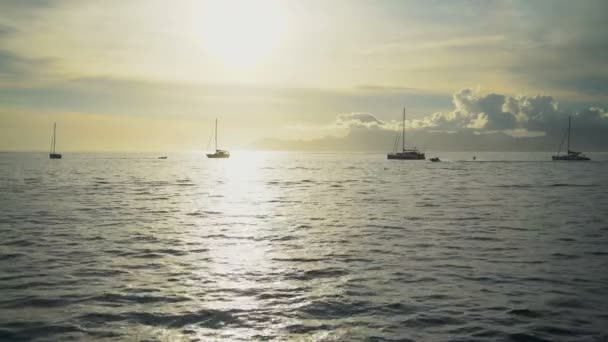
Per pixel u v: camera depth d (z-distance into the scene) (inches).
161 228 1139.3
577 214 1413.6
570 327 486.3
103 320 504.4
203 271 715.4
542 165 6008.9
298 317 518.3
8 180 2947.8
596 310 537.0
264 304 561.0
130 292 604.7
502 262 777.6
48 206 1589.6
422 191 2310.5
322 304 561.9
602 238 1002.7
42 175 3511.3
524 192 2236.7
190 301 570.3
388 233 1075.3
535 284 645.3
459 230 1115.3
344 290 618.8
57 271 706.8
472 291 612.7
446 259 802.2
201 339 457.7
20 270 711.1
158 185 2682.1
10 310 533.0
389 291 613.6
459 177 3511.3
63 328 480.7
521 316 518.9
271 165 6382.9
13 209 1494.8
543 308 544.4
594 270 722.2
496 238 1005.2
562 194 2121.1
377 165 6161.4
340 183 2915.8
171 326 489.7
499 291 612.4
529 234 1057.5
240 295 596.1
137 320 505.4
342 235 1048.2
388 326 491.5
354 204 1717.5
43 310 533.6
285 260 794.2
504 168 5137.8
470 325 493.0
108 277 676.7
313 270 724.7
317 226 1184.2
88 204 1662.2
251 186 2657.5
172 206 1630.2
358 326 491.8
